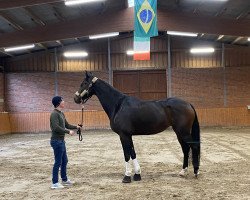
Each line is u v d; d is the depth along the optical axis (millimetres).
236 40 19297
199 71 20641
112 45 20922
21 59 20859
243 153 9719
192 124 6590
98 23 16062
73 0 12727
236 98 20516
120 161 8914
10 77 20844
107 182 6430
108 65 20828
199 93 20625
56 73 20797
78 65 20875
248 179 6352
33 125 20562
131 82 21047
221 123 20484
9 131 20375
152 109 6461
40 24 16078
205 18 16547
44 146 13148
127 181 6301
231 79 20562
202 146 11500
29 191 5922
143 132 6562
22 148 12688
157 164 8188
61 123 6000
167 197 5195
